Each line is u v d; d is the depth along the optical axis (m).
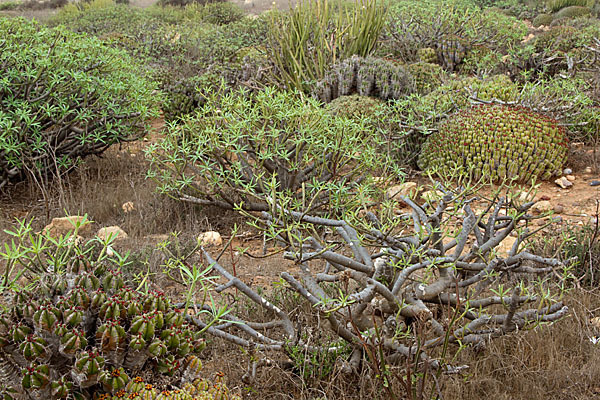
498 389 3.01
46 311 2.35
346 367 3.02
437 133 6.98
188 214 5.82
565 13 22.06
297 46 9.54
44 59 6.20
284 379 3.08
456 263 3.24
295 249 3.18
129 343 2.40
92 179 7.22
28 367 2.37
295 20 9.84
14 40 6.51
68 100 6.76
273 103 5.12
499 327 3.16
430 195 3.63
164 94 9.52
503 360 3.18
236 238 5.49
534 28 21.50
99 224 5.82
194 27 17.70
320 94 8.80
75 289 2.46
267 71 10.18
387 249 3.15
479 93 7.88
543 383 3.09
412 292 3.12
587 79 9.22
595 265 4.14
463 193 3.22
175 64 12.64
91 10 23.92
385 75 8.41
